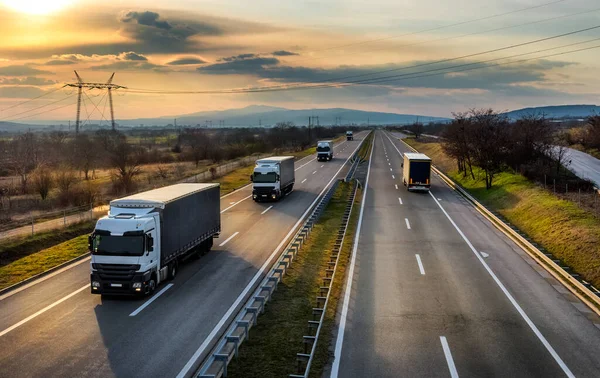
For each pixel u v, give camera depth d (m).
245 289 20.09
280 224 33.41
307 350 14.33
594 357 14.05
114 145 79.75
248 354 14.00
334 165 73.56
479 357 14.01
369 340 15.16
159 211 20.06
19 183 56.66
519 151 50.62
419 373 13.04
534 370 13.23
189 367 13.22
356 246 27.28
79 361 13.48
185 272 22.55
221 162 83.81
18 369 12.95
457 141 56.56
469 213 37.31
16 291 19.83
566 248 25.16
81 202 41.97
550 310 17.86
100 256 18.42
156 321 16.53
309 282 21.09
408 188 47.91
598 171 49.72
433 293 19.62
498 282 21.11
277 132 144.75
